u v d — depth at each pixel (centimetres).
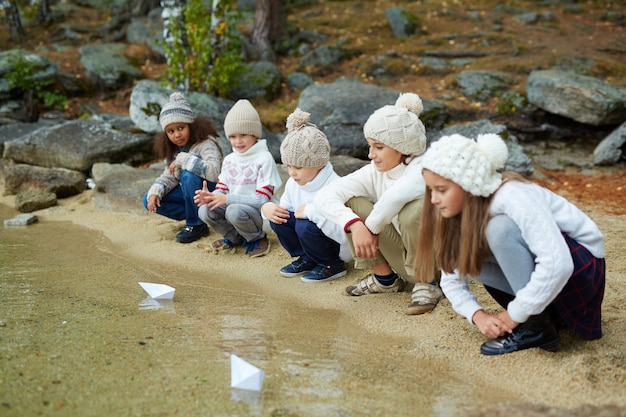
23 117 884
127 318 358
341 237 402
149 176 645
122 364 299
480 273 297
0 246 511
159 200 507
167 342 325
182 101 502
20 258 479
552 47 906
